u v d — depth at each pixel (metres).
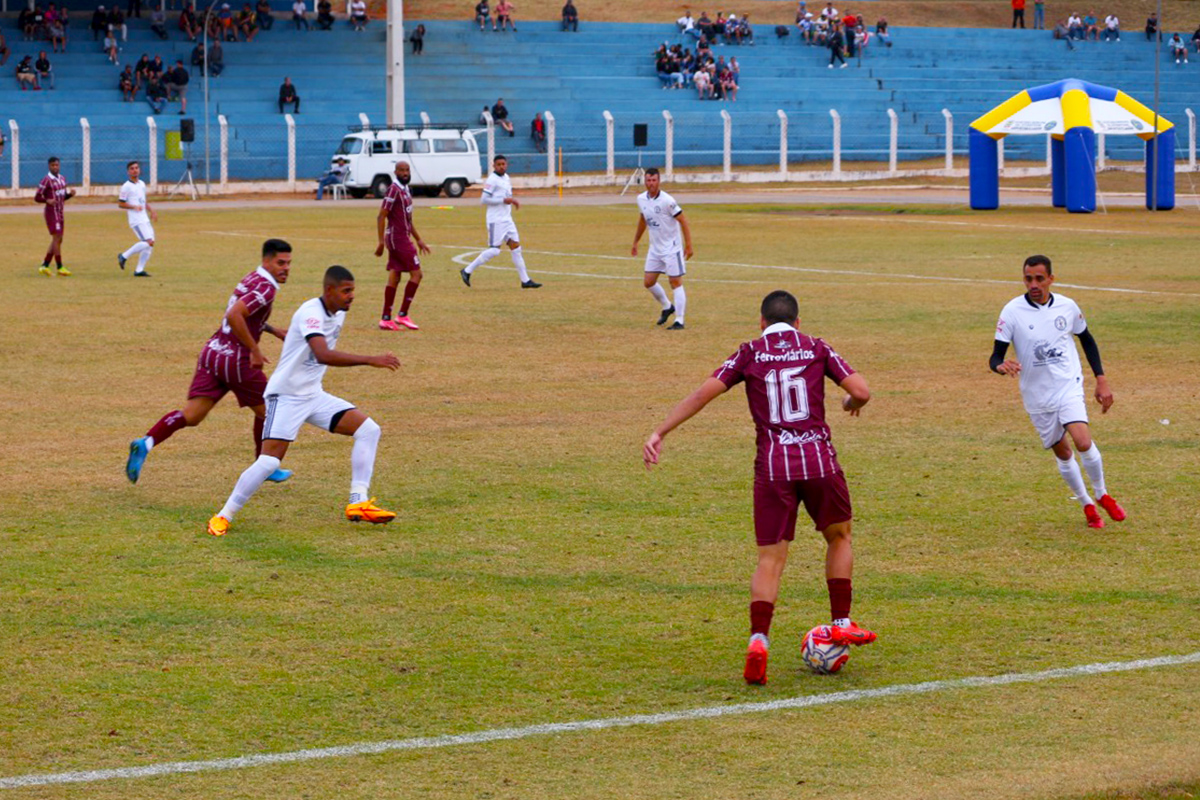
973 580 17.62
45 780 12.01
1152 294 45.94
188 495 21.97
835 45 146.25
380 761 12.41
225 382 22.12
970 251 62.69
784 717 13.39
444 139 115.00
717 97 138.00
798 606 16.69
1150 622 16.00
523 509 21.12
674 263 39.47
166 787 11.88
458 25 143.75
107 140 117.75
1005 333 20.00
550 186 124.62
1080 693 13.89
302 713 13.52
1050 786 11.68
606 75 140.75
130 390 30.44
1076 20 158.75
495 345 36.84
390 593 17.25
